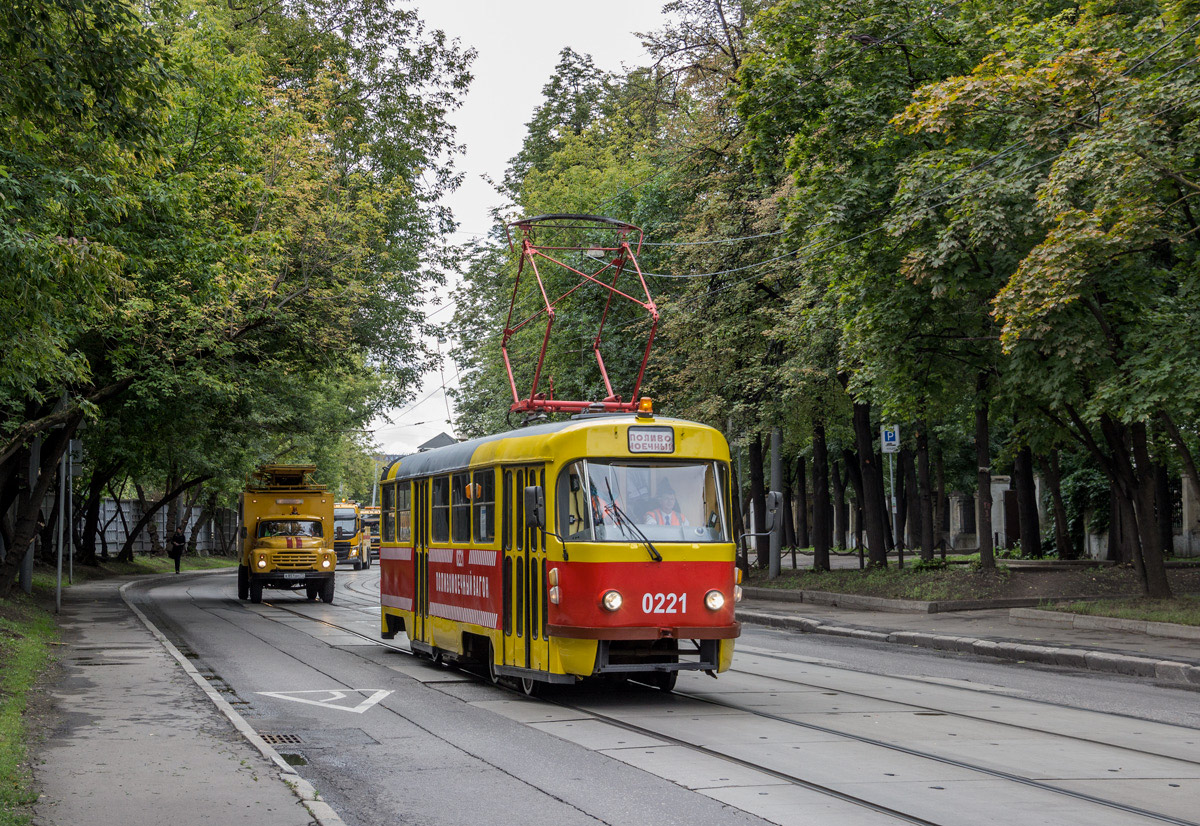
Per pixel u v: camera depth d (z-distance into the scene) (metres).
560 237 36.09
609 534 11.66
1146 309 19.09
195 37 22.08
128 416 27.58
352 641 19.97
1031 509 34.44
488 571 13.54
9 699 11.24
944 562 28.31
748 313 29.98
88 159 13.62
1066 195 16.66
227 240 20.62
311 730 10.58
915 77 22.55
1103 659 15.30
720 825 6.91
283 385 29.69
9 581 23.61
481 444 14.20
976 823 6.90
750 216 29.50
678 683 13.83
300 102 25.91
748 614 24.58
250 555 31.55
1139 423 20.12
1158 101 16.08
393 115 34.25
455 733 10.38
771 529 12.67
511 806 7.48
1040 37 19.06
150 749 9.03
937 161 19.52
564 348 35.31
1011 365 19.81
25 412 24.00
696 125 32.56
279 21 33.44
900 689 13.15
